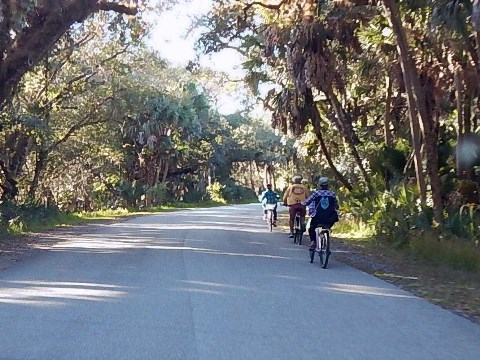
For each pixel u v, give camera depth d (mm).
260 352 7219
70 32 29953
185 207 60219
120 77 37312
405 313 9562
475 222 17141
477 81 19250
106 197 51469
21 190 43031
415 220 18266
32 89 34969
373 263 15602
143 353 7105
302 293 11102
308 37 23500
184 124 53875
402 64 18453
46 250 17875
